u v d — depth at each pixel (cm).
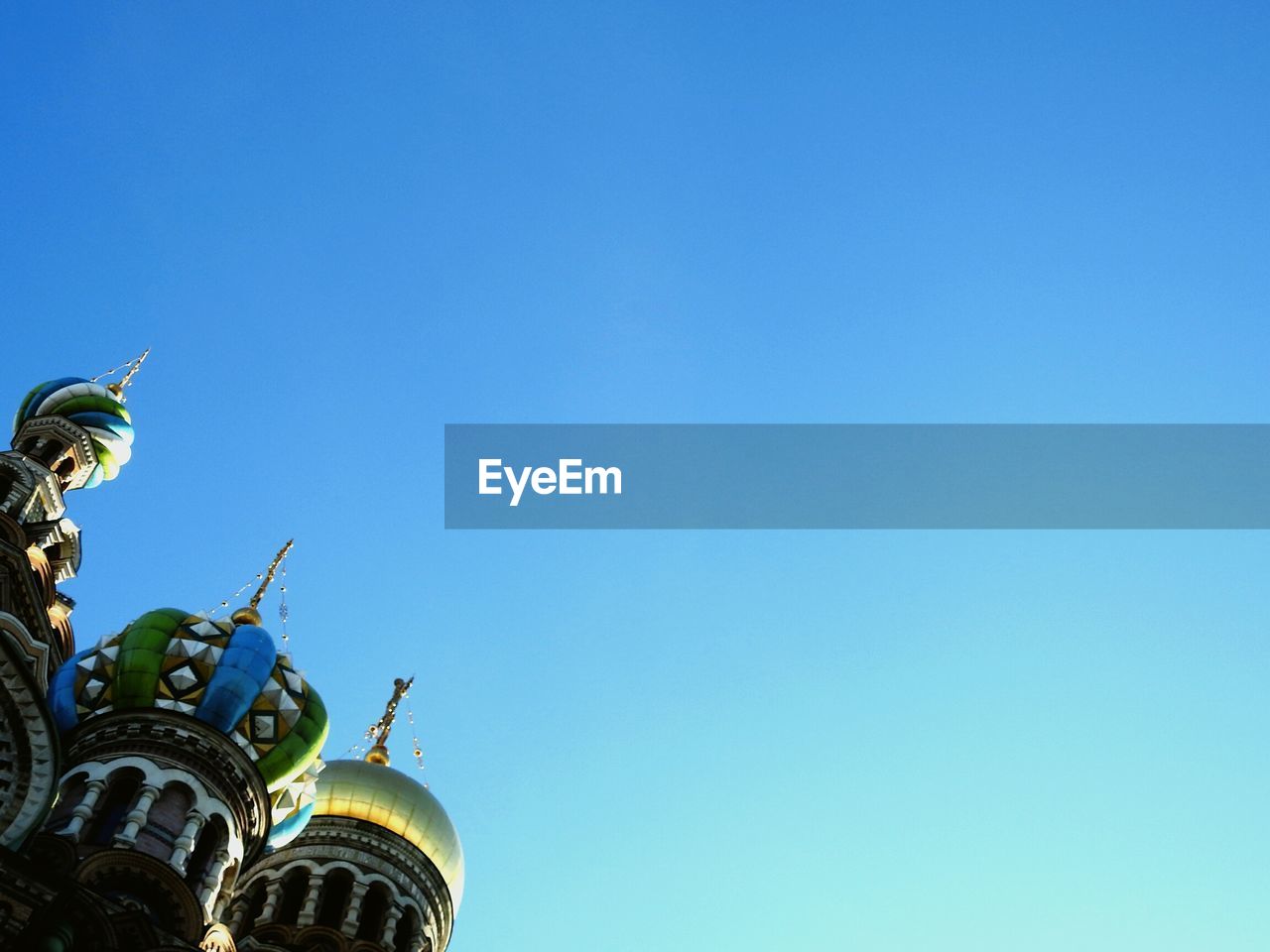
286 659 6241
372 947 6309
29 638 6128
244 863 5731
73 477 7481
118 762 5512
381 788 6875
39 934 4191
